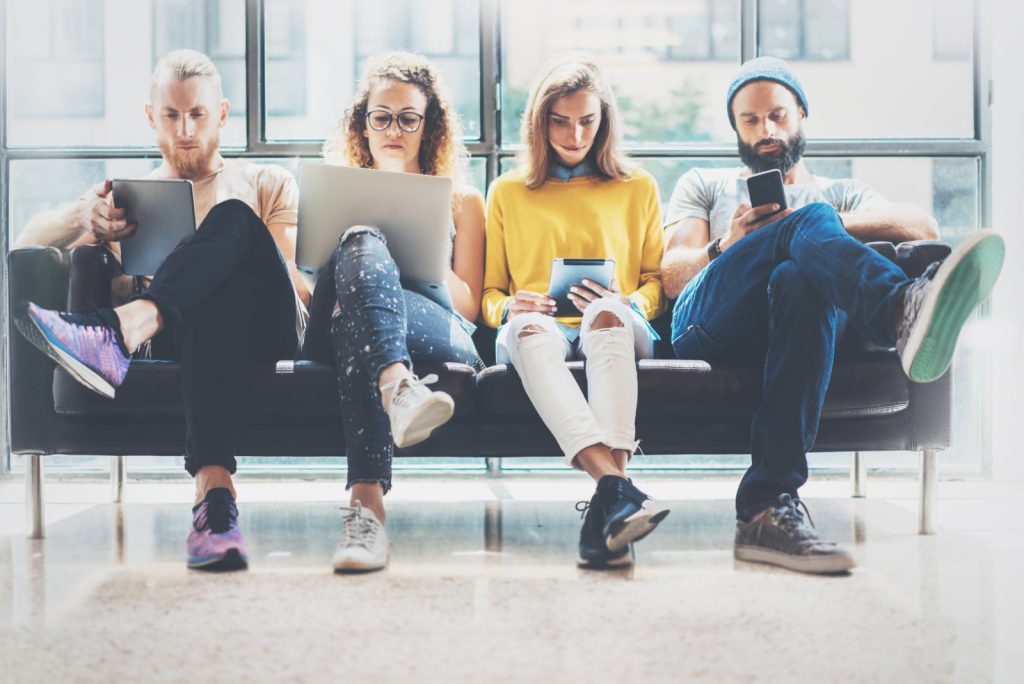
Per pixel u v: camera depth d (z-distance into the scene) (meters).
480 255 2.67
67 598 1.68
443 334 2.23
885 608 1.58
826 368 2.01
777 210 2.31
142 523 2.55
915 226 2.76
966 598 1.65
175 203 2.24
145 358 2.36
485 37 3.49
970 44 3.50
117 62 3.58
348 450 1.97
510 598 1.66
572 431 1.94
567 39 3.54
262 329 2.21
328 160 2.88
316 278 2.17
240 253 2.06
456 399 2.14
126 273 2.31
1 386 3.52
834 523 2.46
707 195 2.84
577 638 1.42
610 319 2.06
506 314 2.48
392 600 1.65
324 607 1.60
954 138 3.50
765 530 1.93
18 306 1.76
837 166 3.51
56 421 2.24
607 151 2.66
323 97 3.55
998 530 2.35
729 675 1.25
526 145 2.66
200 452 1.98
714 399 2.14
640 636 1.43
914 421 2.21
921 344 1.88
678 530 2.36
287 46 3.54
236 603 1.64
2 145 3.56
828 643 1.39
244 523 2.55
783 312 2.02
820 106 3.53
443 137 2.84
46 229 3.47
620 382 2.01
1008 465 3.41
